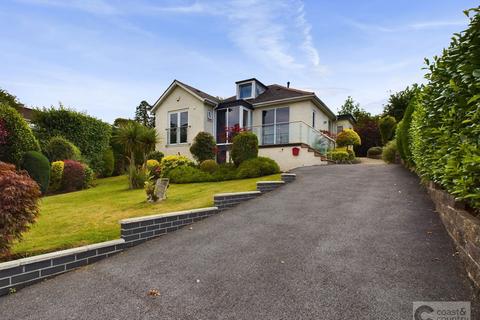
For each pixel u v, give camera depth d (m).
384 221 4.26
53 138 12.44
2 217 3.28
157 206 6.36
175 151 16.95
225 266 3.26
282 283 2.79
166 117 17.62
